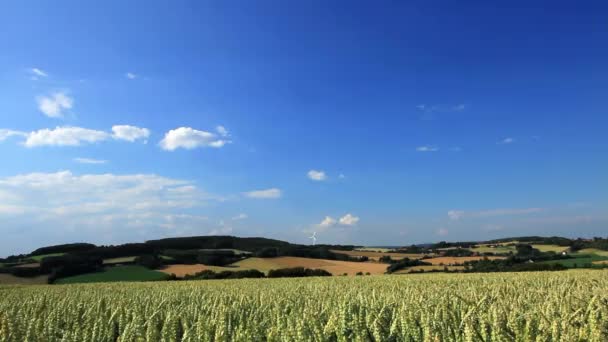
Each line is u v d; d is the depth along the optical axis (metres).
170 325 8.07
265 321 8.88
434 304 9.70
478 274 41.78
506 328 6.96
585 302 9.25
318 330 7.15
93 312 11.95
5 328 8.59
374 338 7.25
